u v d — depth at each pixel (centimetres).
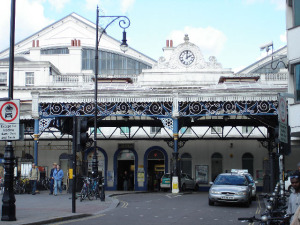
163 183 3906
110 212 1816
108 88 3347
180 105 3191
